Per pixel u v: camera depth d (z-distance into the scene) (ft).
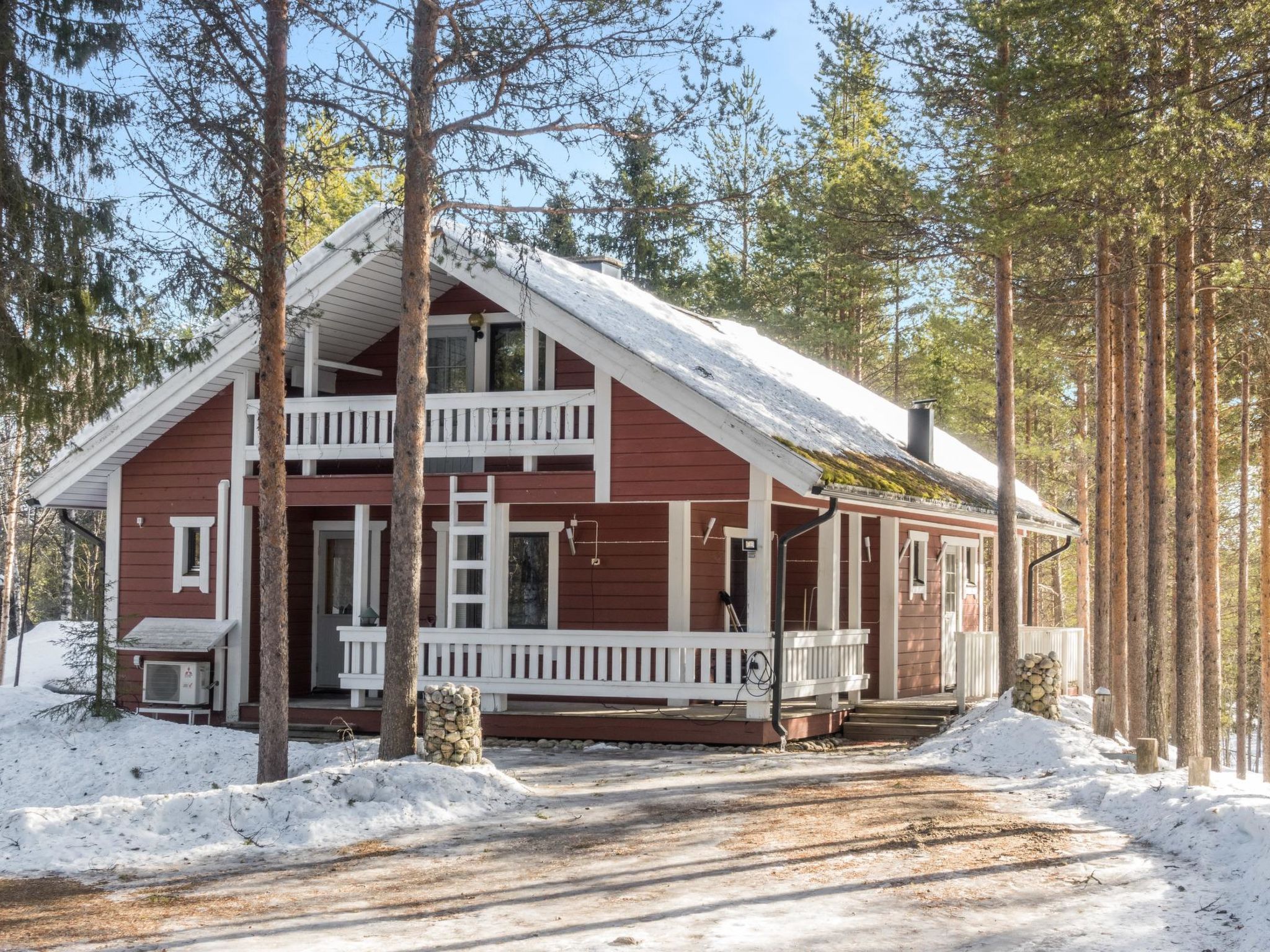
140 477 69.21
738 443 55.31
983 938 25.88
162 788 52.75
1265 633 91.35
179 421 68.44
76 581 127.03
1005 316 67.41
